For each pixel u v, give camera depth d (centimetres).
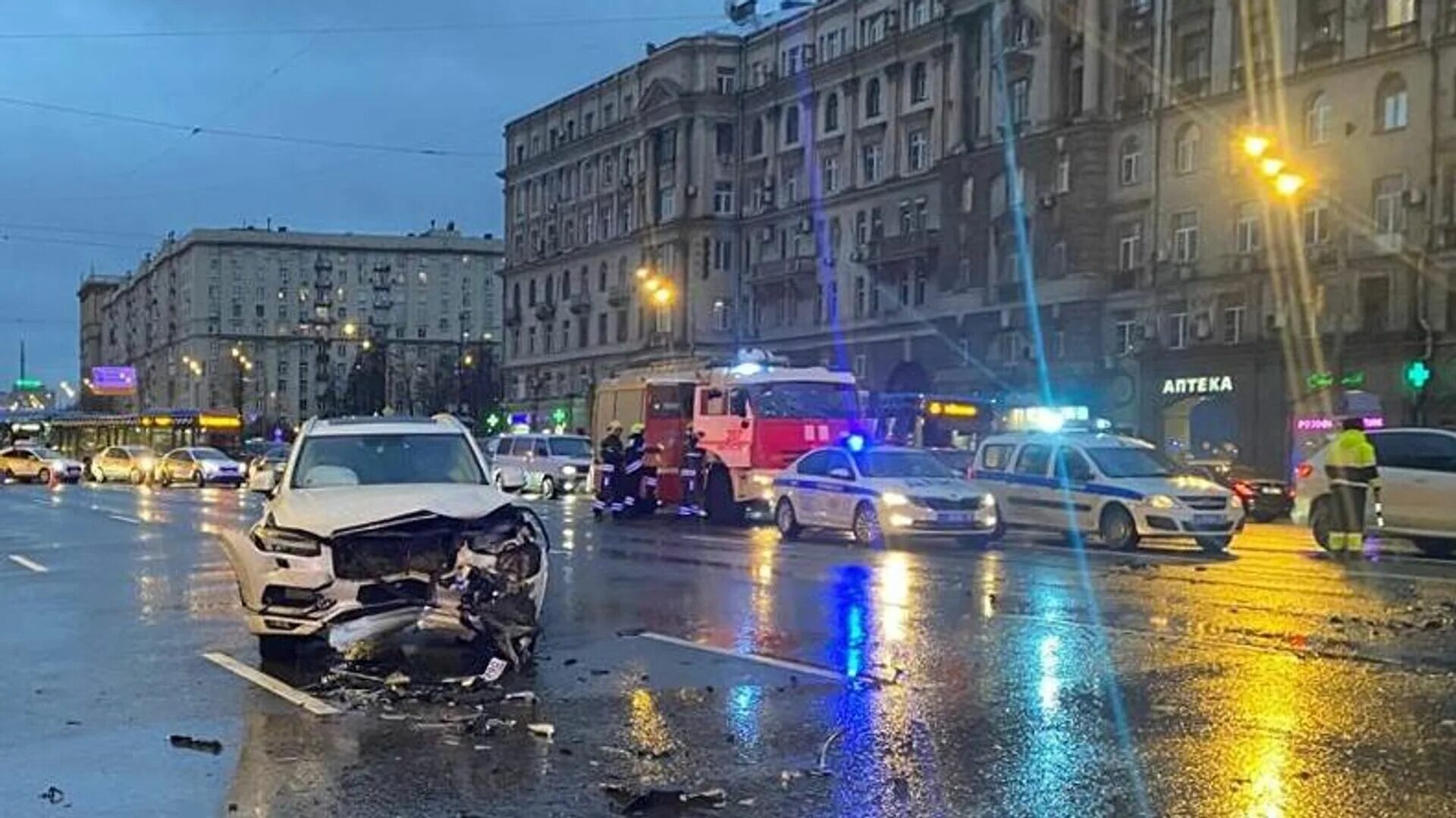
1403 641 1038
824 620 1184
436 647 1026
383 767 691
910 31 6125
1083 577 1539
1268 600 1302
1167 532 1916
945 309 5706
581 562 1767
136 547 2052
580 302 8675
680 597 1366
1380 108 4256
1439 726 748
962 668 940
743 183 7412
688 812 609
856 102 6544
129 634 1152
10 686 916
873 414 2788
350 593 953
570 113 8981
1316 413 4272
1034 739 730
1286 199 3378
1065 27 5225
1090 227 5084
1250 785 634
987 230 5525
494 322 15825
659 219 7794
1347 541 1853
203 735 767
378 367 11775
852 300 6525
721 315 7475
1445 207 4066
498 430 9062
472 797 637
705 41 7525
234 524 2595
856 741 734
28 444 6119
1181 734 736
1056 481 2070
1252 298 4562
